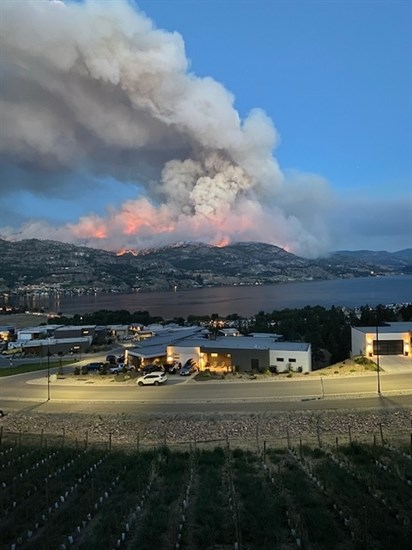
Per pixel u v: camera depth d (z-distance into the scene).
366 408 33.59
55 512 19.06
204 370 51.22
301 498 19.12
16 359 72.69
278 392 39.12
